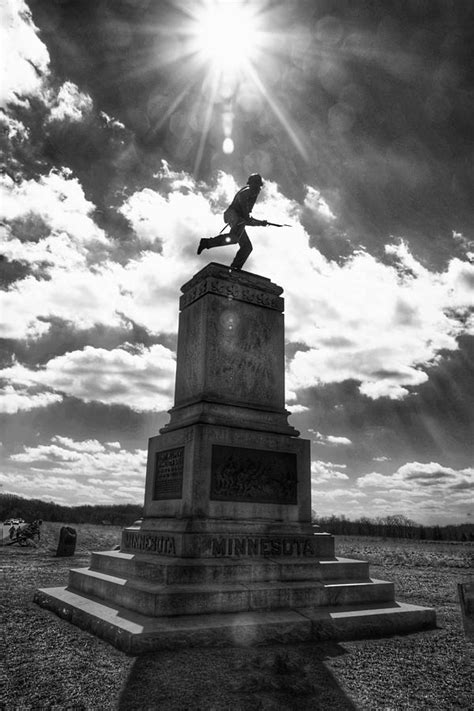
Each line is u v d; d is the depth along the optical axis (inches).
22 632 278.2
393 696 194.2
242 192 444.5
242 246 451.2
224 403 372.5
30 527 1009.5
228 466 352.2
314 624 283.6
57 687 195.8
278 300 428.8
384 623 300.8
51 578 512.7
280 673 215.3
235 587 301.3
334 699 189.8
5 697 185.9
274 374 411.5
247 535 337.1
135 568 335.6
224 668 218.5
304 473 384.2
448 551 1098.1
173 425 384.2
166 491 369.4
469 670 226.2
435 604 408.8
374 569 730.8
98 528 1518.2
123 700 184.1
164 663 224.4
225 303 402.0
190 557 316.2
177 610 279.4
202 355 385.4
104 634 265.1
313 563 348.2
